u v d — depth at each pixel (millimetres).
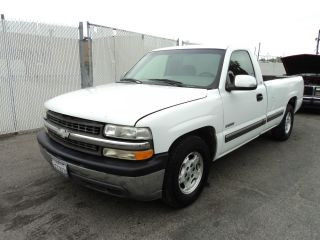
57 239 2668
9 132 6180
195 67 3826
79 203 3303
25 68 6227
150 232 2787
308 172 4281
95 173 2693
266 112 4688
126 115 2633
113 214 3086
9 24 5883
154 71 4137
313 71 8961
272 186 3789
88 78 7363
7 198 3400
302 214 3105
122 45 8352
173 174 2902
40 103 6586
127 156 2602
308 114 9109
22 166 4375
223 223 2936
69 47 6902
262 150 5293
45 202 3318
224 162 4652
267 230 2822
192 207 3236
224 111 3521
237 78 3562
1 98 5965
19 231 2777
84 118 2775
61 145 3080
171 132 2771
